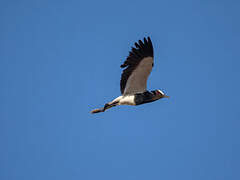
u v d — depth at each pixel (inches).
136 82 639.8
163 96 663.8
